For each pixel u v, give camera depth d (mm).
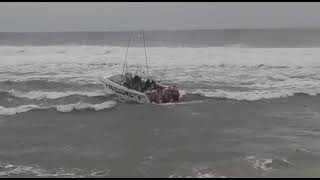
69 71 26438
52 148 11820
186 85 21828
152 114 16016
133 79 18875
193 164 10406
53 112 16344
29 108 16828
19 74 25141
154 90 18000
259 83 22469
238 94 19547
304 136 12992
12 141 12500
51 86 21594
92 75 24750
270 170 9930
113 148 11805
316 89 20625
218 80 23359
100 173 9820
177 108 17047
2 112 16125
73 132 13508
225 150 11555
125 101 18312
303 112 16391
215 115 15867
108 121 14977
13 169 10094
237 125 14391
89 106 17000
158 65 28781
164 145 12078
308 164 10352
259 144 12133
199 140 12562
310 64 28562
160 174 9719
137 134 13234
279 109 16922
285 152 11336
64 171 9953
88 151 11539
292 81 22859
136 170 10008
